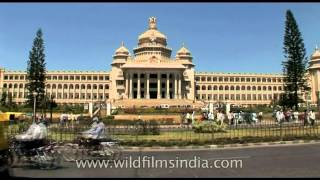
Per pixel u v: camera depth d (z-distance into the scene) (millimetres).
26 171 17859
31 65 84625
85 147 21609
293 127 42906
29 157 18922
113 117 65688
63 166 19344
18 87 160125
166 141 30500
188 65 153875
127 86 134125
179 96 134000
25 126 37281
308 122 46500
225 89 164250
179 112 74188
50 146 19594
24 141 18984
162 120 61438
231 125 48375
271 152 25594
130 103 113250
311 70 156875
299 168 18578
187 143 29922
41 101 82125
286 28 69312
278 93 166500
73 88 161000
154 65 133500
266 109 94938
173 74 136000
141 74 137375
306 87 70438
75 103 159375
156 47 145875
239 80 165500
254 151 26406
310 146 29516
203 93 162500
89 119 56562
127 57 154750
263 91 166375
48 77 160875
